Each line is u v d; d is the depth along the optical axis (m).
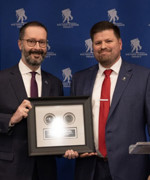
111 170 2.38
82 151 2.42
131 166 2.41
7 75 2.60
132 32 3.37
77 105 2.49
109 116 2.44
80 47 3.39
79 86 2.66
